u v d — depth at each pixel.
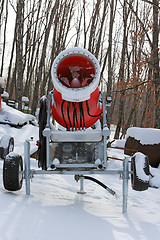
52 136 3.92
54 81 3.78
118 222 3.08
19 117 15.45
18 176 3.87
